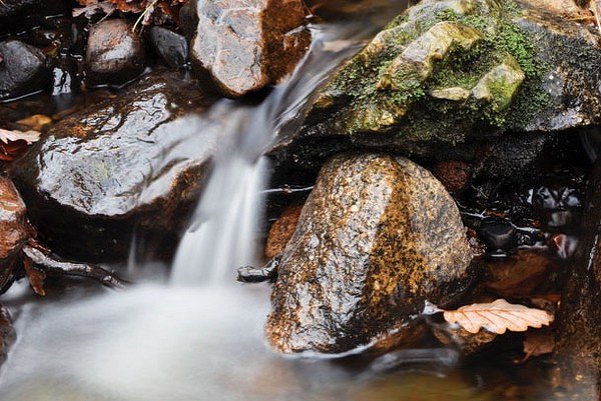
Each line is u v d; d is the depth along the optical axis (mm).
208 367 1543
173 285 1653
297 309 1533
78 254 1644
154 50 1800
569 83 1601
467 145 1616
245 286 1623
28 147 1707
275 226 1660
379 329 1524
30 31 1848
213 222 1660
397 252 1537
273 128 1679
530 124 1604
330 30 1761
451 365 1526
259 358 1536
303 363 1521
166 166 1635
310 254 1548
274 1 1723
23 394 1529
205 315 1606
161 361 1555
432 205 1568
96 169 1621
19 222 1582
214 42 1691
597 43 1609
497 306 1553
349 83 1593
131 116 1667
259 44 1699
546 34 1606
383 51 1590
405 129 1579
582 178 1665
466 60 1573
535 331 1548
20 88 1793
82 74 1819
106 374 1545
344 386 1515
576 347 1509
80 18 1838
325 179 1592
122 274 1650
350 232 1536
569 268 1604
